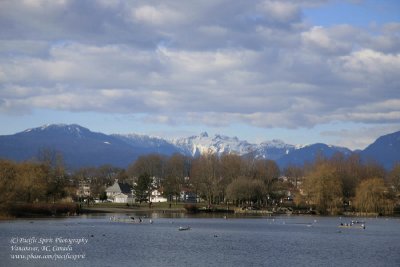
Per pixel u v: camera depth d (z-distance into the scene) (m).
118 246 177.00
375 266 148.12
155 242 190.62
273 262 151.62
